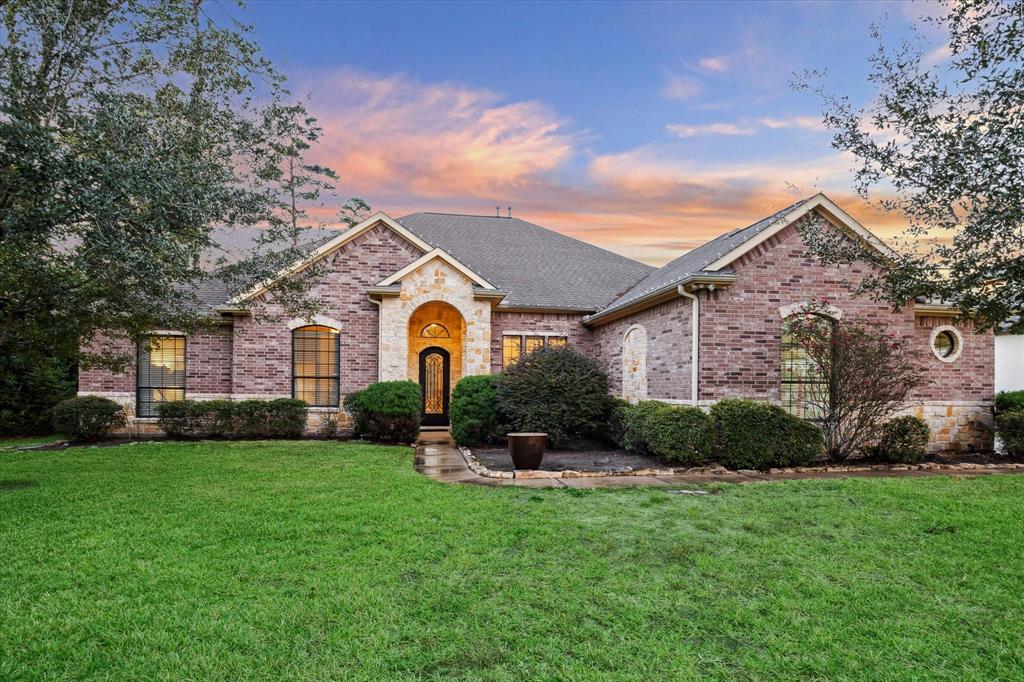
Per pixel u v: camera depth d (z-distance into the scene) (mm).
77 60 8094
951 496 8539
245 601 4617
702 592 4895
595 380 14977
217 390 17875
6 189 7309
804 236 8320
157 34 8781
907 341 13820
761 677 3594
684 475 10852
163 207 7547
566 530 6699
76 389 19141
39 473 10445
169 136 8242
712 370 12992
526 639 4031
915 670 3680
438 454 13898
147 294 8688
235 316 17219
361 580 5059
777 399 13195
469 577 5203
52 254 7961
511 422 15266
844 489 9102
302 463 11617
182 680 3494
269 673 3580
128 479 9789
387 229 18203
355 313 17875
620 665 3717
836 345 12312
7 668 3596
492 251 23312
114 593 4766
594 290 21391
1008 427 12977
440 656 3795
